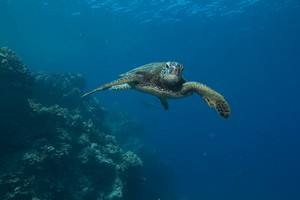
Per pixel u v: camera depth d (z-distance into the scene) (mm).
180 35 59094
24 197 10664
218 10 42844
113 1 40094
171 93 4969
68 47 79500
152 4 40781
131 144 27703
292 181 49469
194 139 74312
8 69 13359
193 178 42219
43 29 60281
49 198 11289
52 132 13727
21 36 70688
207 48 73062
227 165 53844
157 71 5219
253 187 43312
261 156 76688
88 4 41969
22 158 11750
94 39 65000
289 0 37844
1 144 11977
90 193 13273
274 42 63531
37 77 20219
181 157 52031
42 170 11977
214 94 4457
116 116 31109
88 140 15461
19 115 13258
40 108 14828
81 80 22750
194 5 40781
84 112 20406
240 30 54281
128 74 5605
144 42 67125
